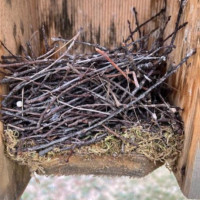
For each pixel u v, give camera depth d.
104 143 0.20
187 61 0.19
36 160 0.20
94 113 0.20
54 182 0.46
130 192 0.44
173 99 0.22
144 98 0.20
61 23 0.26
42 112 0.20
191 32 0.19
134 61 0.20
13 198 0.22
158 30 0.25
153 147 0.20
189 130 0.19
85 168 0.21
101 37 0.26
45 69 0.20
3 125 0.20
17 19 0.22
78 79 0.20
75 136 0.20
